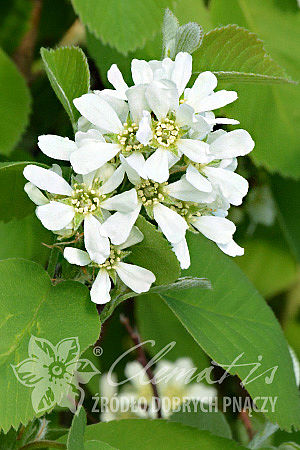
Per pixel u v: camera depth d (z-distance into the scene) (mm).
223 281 386
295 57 460
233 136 333
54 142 331
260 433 420
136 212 328
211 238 339
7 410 323
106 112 331
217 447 376
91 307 335
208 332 372
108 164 333
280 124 458
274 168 458
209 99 338
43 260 434
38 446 356
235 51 358
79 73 344
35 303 334
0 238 428
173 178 339
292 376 385
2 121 456
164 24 344
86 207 329
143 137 322
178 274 332
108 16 405
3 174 366
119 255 332
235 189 334
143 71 335
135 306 459
